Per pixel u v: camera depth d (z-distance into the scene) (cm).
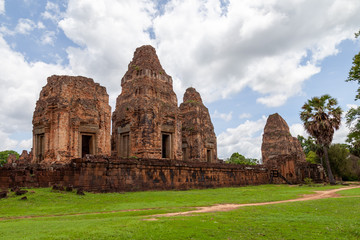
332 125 4703
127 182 2934
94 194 2452
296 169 5428
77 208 1814
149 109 3850
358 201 1983
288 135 7962
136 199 2264
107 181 2772
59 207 1844
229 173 4394
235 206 1892
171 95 4391
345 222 1206
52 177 2734
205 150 5291
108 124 3628
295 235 1012
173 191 3134
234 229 1095
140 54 4353
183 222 1211
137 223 1187
